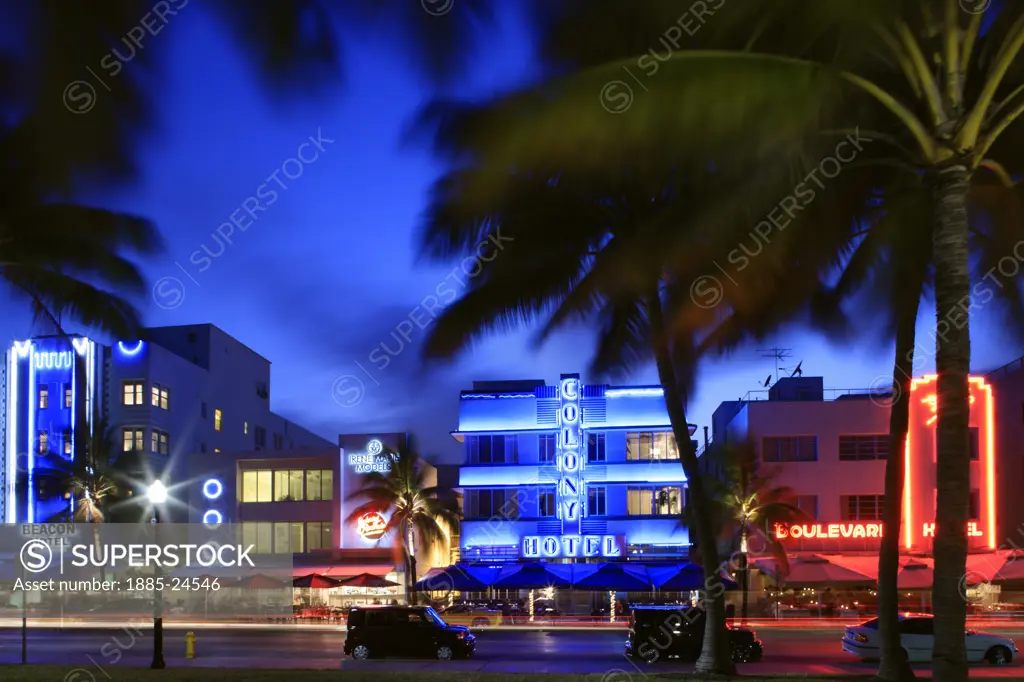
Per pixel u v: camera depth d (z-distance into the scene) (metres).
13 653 34.16
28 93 14.57
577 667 29.72
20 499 60.31
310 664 30.48
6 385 62.09
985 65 14.34
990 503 55.53
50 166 15.85
